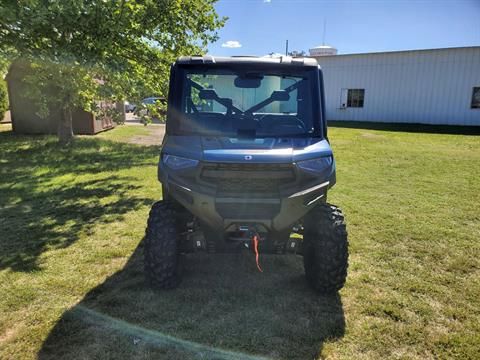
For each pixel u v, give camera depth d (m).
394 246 4.86
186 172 3.23
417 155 12.26
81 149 12.59
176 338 2.97
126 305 3.40
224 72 3.82
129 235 5.13
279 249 3.50
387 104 26.59
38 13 7.02
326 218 3.48
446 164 10.71
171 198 3.68
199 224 3.41
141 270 4.08
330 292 3.58
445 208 6.53
